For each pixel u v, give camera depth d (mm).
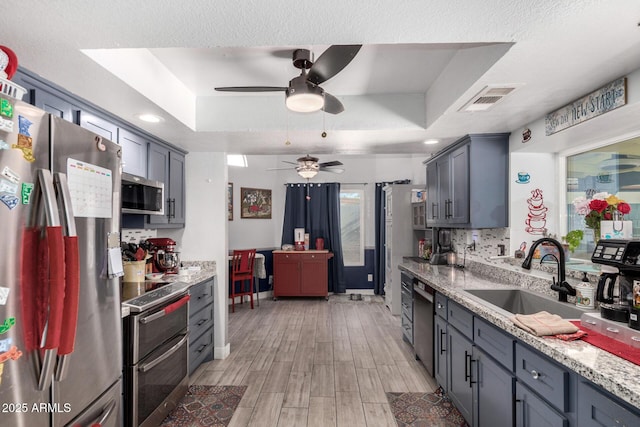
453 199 3242
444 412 2355
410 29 1352
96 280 1413
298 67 2020
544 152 2801
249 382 2828
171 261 3143
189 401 2521
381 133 2814
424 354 2963
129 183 2369
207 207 3521
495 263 3049
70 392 1248
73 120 1940
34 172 1086
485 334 1844
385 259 5922
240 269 5148
